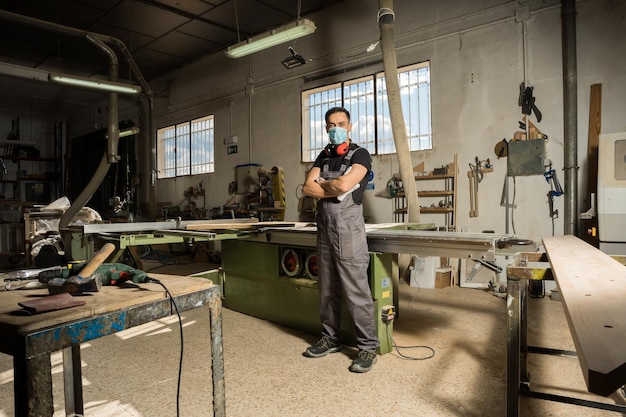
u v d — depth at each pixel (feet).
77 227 8.78
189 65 27.07
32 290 3.92
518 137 14.29
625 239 11.16
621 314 2.78
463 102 15.52
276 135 21.98
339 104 19.76
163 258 22.30
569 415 5.76
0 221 19.92
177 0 18.86
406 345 8.77
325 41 19.67
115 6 19.40
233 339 9.19
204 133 26.81
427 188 16.43
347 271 7.43
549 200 13.76
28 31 22.02
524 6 14.14
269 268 10.30
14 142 32.09
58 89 31.63
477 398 6.32
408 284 15.26
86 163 36.29
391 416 5.82
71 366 5.09
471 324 10.28
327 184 7.31
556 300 12.38
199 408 6.06
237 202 23.85
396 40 17.22
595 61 12.99
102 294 3.60
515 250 6.46
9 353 2.82
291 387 6.76
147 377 7.18
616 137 11.30
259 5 19.35
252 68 23.07
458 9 15.64
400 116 14.19
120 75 29.25
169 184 28.86
